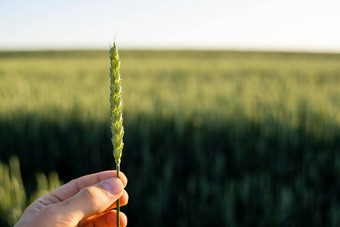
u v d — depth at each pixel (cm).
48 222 37
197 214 87
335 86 201
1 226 63
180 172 109
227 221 81
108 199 39
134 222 90
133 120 127
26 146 130
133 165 109
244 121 123
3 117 137
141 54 998
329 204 91
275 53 1075
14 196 68
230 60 621
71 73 331
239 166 108
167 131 123
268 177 94
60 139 132
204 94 170
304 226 85
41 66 439
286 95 157
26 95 173
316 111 130
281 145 111
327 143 112
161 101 151
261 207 87
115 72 29
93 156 123
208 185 91
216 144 119
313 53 1104
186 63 518
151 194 96
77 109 145
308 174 99
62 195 45
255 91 172
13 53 1076
